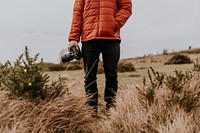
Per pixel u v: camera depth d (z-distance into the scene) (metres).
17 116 3.36
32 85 3.71
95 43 4.30
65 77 4.29
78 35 4.44
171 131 3.03
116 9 4.44
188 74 4.11
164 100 3.69
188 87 3.90
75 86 4.25
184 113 3.42
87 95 4.11
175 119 3.26
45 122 3.52
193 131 3.10
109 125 3.60
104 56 4.36
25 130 3.26
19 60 3.92
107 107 4.35
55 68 17.47
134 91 4.04
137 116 3.45
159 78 4.04
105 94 4.41
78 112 3.82
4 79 3.88
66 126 3.71
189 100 3.60
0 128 3.17
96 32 4.25
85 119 3.83
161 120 3.38
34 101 3.67
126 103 3.82
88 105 4.05
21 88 3.67
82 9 4.46
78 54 4.35
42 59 3.94
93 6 4.30
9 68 4.11
